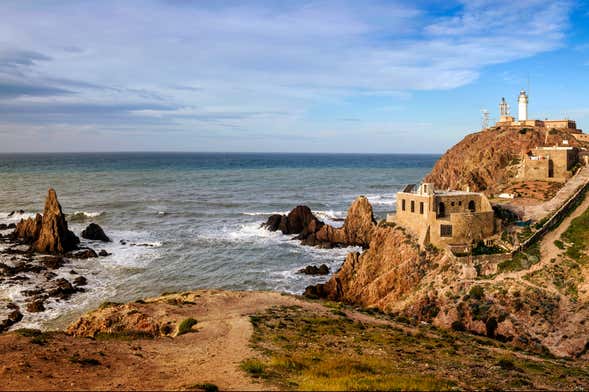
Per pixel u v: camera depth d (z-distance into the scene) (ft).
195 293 163.84
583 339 140.77
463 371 94.27
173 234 335.06
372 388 70.44
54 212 280.51
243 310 141.18
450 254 183.21
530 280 166.61
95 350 87.81
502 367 102.27
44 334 95.71
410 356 102.42
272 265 261.24
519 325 150.51
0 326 169.58
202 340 103.09
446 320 161.58
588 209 213.87
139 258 269.64
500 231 199.41
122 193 559.79
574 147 306.14
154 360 85.05
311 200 520.01
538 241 190.60
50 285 217.77
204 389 66.23
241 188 638.12
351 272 215.92
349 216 314.35
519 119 406.62
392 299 183.21
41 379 69.10
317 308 155.43
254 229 352.08
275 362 83.66
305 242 307.99
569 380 97.40
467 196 209.05
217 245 303.27
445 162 419.33
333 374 79.00
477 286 167.43
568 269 169.27
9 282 218.79
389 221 224.94
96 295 208.95
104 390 66.13
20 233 303.48
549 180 271.28
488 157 349.20
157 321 124.26
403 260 196.34
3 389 64.39
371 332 126.41
